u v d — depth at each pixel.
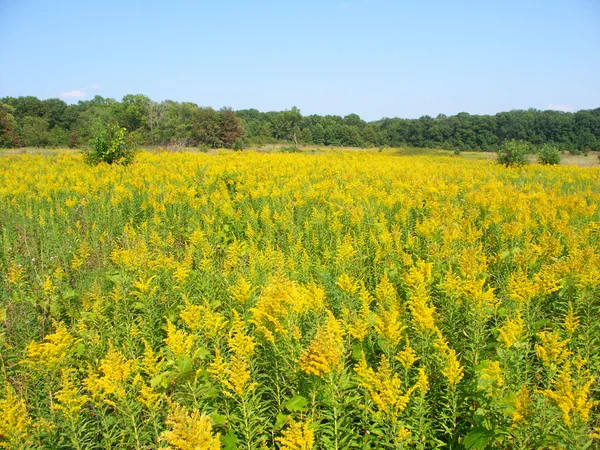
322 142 96.81
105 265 8.79
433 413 4.49
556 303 5.74
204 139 72.44
